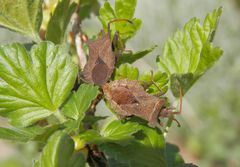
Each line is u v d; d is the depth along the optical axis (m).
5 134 0.14
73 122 0.14
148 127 0.14
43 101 0.15
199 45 0.16
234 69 0.63
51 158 0.13
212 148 0.59
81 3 0.19
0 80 0.15
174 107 0.15
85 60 0.16
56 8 0.15
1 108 0.14
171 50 0.16
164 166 0.14
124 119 0.14
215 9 0.16
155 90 0.15
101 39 0.15
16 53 0.15
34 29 0.16
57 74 0.15
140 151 0.14
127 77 0.15
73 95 0.15
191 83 0.16
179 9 0.66
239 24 0.65
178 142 0.61
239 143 0.59
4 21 0.16
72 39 0.16
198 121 0.61
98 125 0.15
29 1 0.16
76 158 0.13
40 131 0.14
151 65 0.55
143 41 0.65
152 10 0.67
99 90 0.15
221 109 0.61
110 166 0.15
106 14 0.16
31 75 0.15
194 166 0.16
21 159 0.37
